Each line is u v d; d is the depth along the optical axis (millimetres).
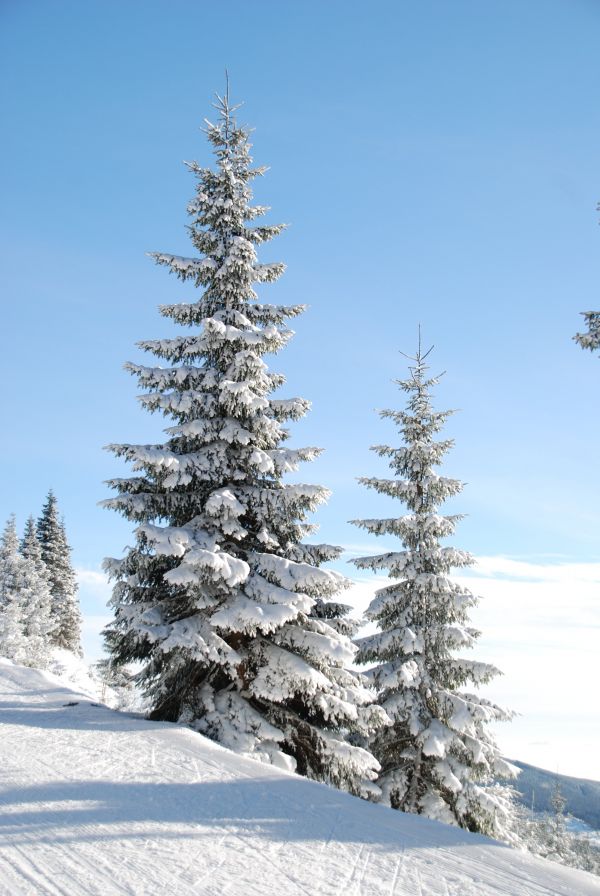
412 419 20281
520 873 7102
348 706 14125
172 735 12070
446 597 18109
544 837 47750
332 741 14039
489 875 6941
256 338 15539
